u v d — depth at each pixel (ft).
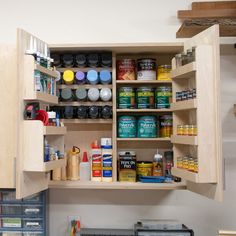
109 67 6.01
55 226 6.25
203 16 5.98
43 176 5.08
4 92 4.61
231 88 6.24
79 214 6.26
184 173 4.79
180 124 5.38
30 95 4.36
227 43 6.28
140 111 5.90
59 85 5.95
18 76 4.28
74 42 6.45
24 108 4.42
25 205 5.80
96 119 5.90
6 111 4.59
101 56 5.89
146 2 6.43
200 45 4.50
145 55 6.30
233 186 6.14
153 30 6.39
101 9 6.47
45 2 6.51
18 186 4.28
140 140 5.99
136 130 5.91
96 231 5.91
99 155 5.89
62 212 6.27
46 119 4.51
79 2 6.49
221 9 6.03
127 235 5.64
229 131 6.18
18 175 4.28
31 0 6.51
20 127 4.33
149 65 5.94
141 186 5.54
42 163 4.35
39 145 4.35
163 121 5.93
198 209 6.19
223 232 4.33
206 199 6.19
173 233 5.38
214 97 4.39
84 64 5.99
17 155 4.28
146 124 5.81
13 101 4.59
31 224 5.79
